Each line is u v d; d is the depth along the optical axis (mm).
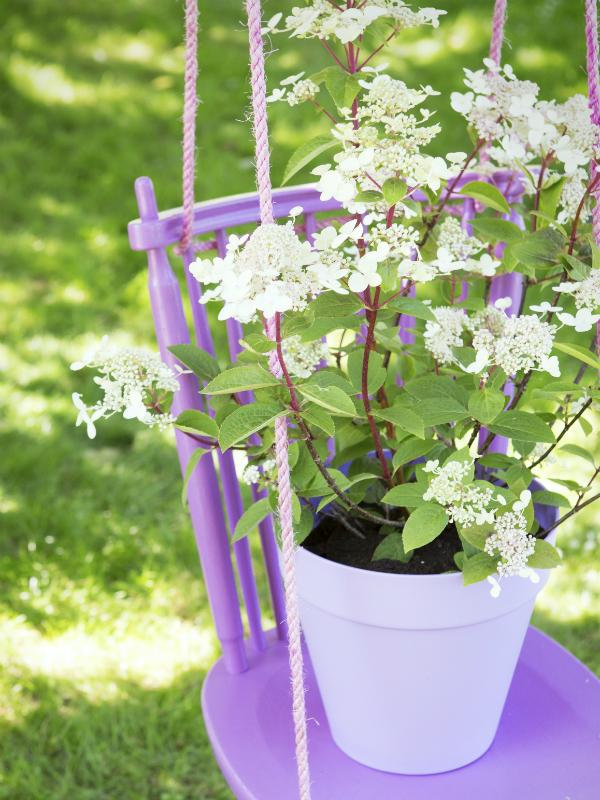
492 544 927
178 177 3512
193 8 986
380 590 972
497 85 1028
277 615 1365
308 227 1255
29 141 3783
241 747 1165
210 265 825
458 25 4547
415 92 882
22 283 3018
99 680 1756
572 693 1229
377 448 1031
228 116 3893
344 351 1192
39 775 1573
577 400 1083
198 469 1183
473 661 1029
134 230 1092
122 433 2467
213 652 1823
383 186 867
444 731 1075
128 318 2883
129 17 4820
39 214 3363
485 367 1008
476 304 1079
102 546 2094
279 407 891
